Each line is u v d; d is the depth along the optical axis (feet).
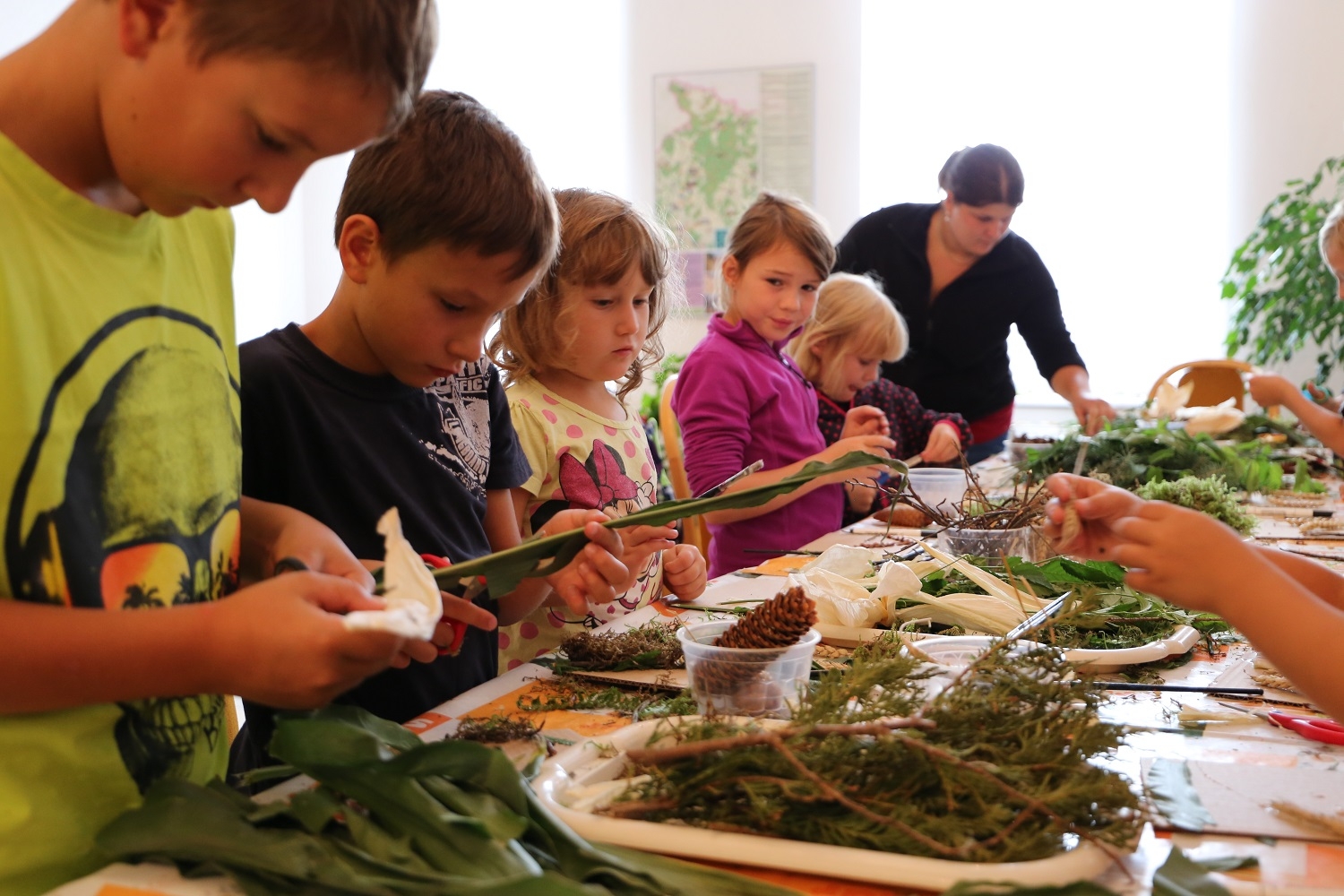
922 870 2.23
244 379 4.01
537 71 19.26
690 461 7.61
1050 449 9.58
